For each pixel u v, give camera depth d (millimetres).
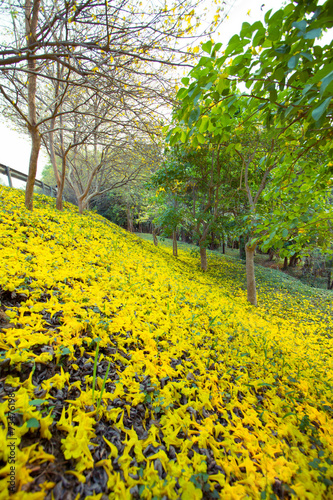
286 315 6941
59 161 13883
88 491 1071
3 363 1439
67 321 2070
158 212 13430
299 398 2400
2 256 2627
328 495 1353
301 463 1546
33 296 2242
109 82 2973
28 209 5277
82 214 9305
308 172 2900
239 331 3779
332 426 2062
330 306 8680
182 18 2477
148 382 1861
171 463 1278
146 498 1099
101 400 1527
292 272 19359
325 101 1059
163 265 7352
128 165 8883
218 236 11586
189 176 9688
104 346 2055
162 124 3477
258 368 2795
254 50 1450
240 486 1266
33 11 2877
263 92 1643
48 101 6730
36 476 1045
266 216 4168
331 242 2900
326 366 3594
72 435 1235
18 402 1252
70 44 2424
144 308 3086
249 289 7203
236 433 1661
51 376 1587
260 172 8406
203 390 1981
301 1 1181
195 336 2879
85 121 6008
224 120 1919
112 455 1248
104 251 5031
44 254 3312
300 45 1285
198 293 5305
